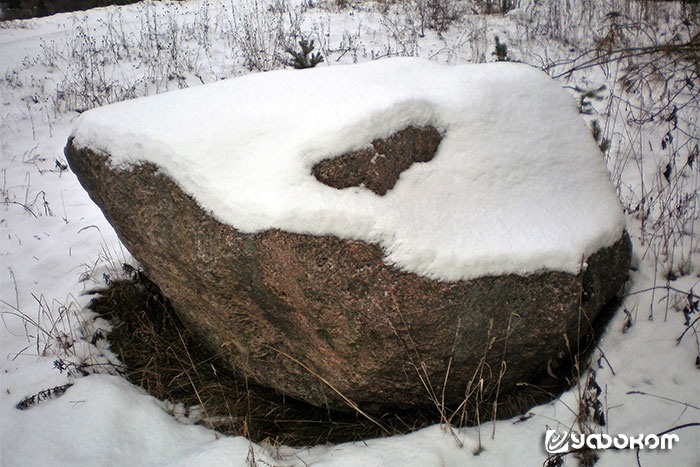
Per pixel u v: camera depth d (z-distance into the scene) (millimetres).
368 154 2205
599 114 5070
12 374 2824
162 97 2648
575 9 7980
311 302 2168
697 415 2236
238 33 8695
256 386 2773
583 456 2121
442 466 2168
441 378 2336
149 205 2451
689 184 3988
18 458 2291
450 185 2305
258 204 2141
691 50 3418
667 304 2713
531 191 2436
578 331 2383
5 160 5547
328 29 8391
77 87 7129
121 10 11516
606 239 2504
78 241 4152
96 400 2549
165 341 3064
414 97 2320
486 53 6906
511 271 2229
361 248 2121
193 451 2377
